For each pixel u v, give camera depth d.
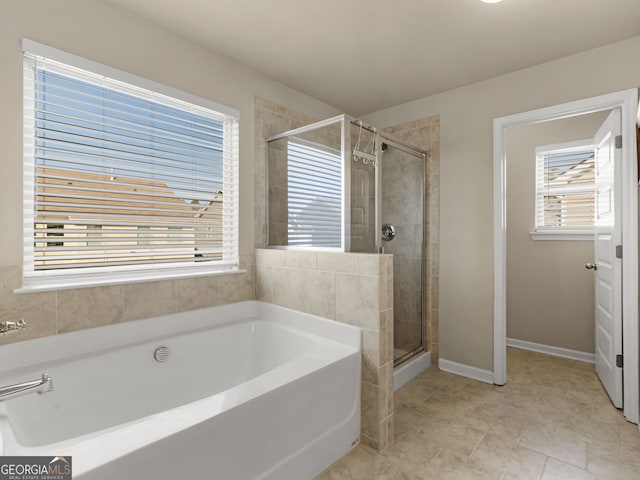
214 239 2.45
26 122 1.68
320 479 1.59
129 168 2.00
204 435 1.15
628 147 2.13
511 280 3.57
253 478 1.32
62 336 1.72
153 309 2.08
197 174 2.35
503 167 2.67
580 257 3.19
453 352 2.91
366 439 1.86
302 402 1.53
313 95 3.08
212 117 2.42
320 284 2.14
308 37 2.20
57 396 1.58
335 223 2.20
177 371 2.03
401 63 2.51
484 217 2.75
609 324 2.38
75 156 1.83
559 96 2.40
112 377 1.78
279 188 2.63
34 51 1.62
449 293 2.94
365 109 3.39
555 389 2.56
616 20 1.97
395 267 2.77
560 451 1.80
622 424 2.06
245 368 2.34
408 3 1.85
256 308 2.56
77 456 0.95
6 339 1.57
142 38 2.01
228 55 2.42
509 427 2.04
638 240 2.09
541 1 1.82
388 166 2.61
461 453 1.79
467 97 2.85
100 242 1.91
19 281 1.61
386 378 1.87
